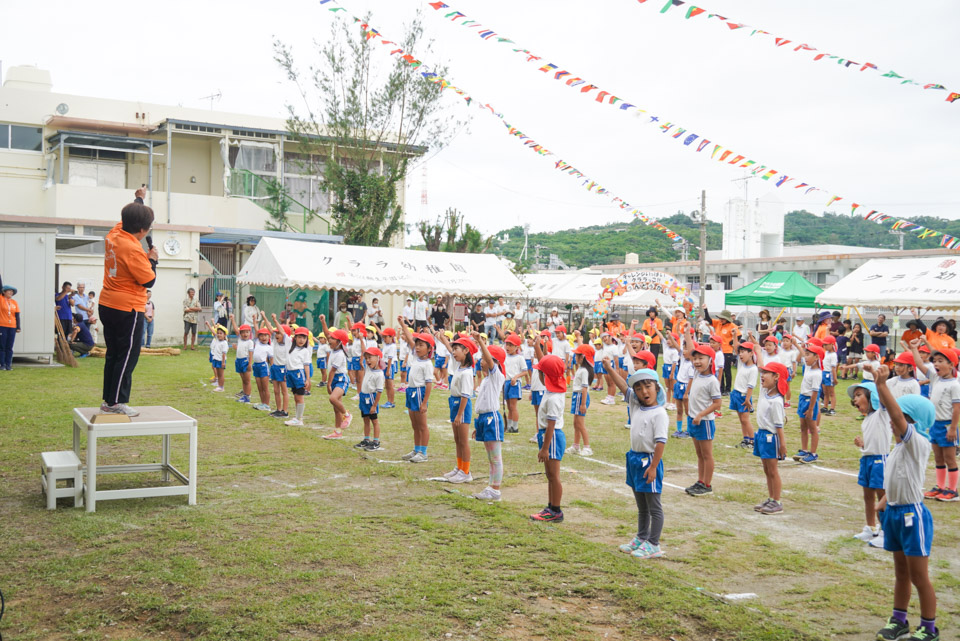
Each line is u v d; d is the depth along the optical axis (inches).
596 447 462.9
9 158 1067.3
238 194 1136.8
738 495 354.6
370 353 425.7
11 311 687.1
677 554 267.1
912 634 198.2
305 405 586.9
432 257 932.0
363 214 1142.3
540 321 1496.1
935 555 275.4
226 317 985.5
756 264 1380.4
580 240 2915.8
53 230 743.1
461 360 360.8
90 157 1098.7
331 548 249.0
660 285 1046.4
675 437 511.2
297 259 844.0
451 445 450.9
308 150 1162.0
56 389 576.4
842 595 230.8
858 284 850.8
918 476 198.1
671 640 191.2
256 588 213.3
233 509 293.9
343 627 190.5
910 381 357.7
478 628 193.6
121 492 286.8
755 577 246.2
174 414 303.4
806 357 443.8
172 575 219.3
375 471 370.9
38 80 1138.0
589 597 217.5
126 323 283.1
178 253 1021.2
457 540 264.2
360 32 1117.1
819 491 368.8
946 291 758.5
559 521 297.3
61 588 209.5
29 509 283.1
